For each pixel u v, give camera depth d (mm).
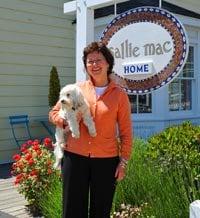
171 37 5449
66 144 3424
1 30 9289
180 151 4496
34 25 9891
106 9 9828
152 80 5680
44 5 10078
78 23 6480
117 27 6031
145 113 9641
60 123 3430
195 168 4238
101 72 3373
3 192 6625
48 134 10117
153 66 5656
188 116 10164
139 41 5793
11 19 9461
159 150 4715
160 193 3977
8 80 9422
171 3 9781
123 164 3395
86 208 3453
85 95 3398
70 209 3400
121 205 4355
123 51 5980
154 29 5637
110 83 3426
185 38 5273
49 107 10023
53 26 10281
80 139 3342
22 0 9656
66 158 3402
